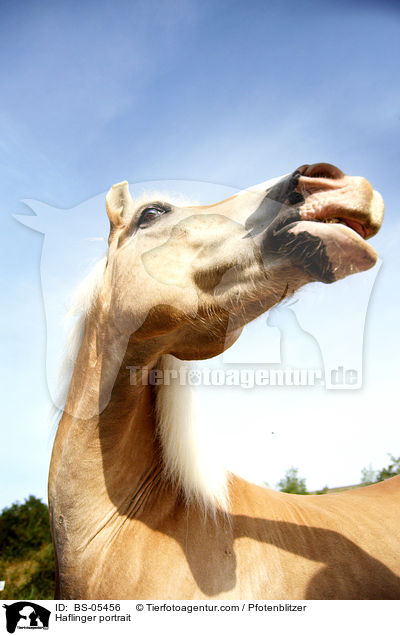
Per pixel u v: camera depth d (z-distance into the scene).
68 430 1.42
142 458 1.43
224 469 1.48
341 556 1.47
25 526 5.04
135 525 1.37
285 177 1.18
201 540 1.33
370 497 1.95
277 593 1.32
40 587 4.59
